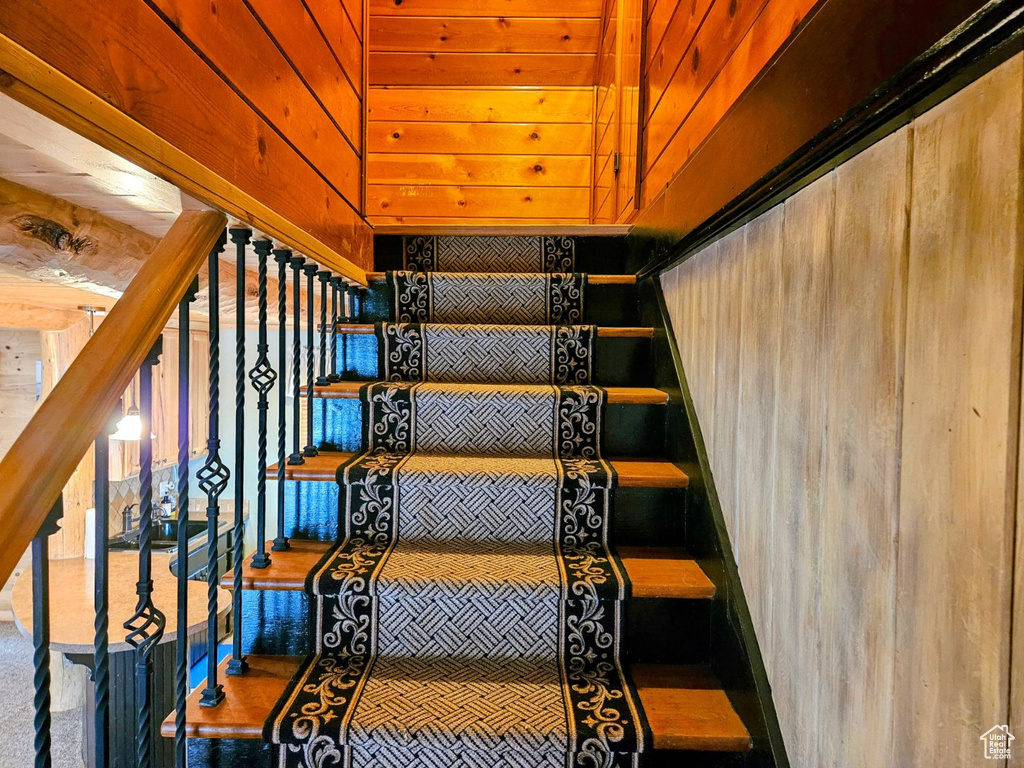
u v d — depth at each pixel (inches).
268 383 55.0
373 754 43.2
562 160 144.8
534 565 54.9
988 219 22.4
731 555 49.4
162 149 34.4
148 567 37.0
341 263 71.3
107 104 29.9
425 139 144.6
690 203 58.9
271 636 52.6
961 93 23.8
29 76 24.9
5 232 39.9
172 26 38.3
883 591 28.9
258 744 43.7
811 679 35.9
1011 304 21.3
